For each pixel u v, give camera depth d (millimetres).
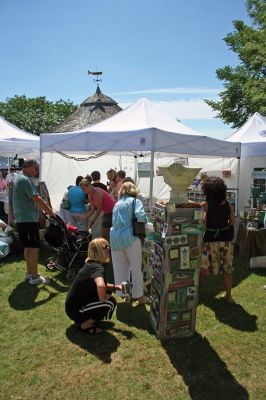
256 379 3059
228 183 8984
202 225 3568
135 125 6613
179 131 6738
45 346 3510
